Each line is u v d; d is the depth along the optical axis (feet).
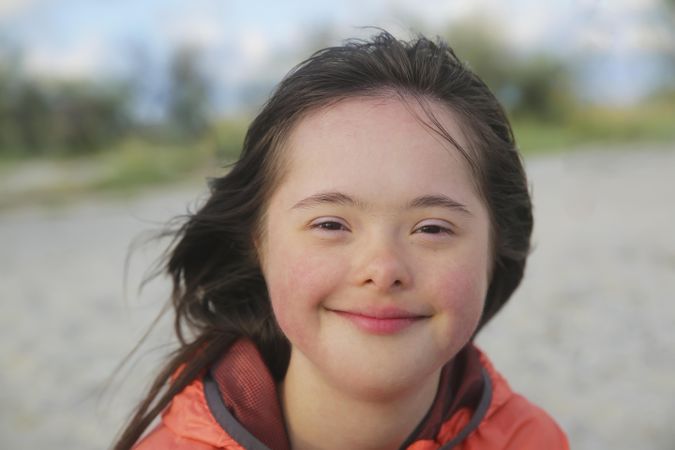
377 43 3.90
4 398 11.66
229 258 4.44
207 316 4.48
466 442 4.29
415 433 3.95
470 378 4.28
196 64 50.19
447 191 3.40
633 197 28.60
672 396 10.77
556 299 15.76
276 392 4.04
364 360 3.30
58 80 51.29
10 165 45.78
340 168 3.37
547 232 22.81
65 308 16.49
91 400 11.42
